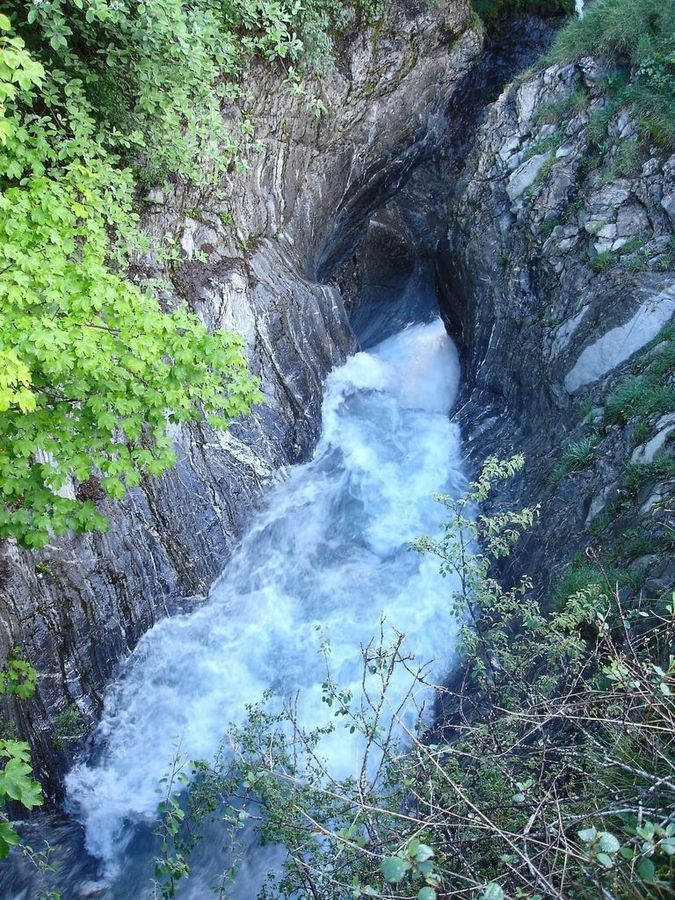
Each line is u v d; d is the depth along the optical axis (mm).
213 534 8477
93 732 7207
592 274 8914
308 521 9234
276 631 8195
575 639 4742
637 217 8781
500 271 10508
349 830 3283
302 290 10516
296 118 10531
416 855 2609
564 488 7531
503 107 11188
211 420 4922
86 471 4594
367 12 10852
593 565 6355
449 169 17312
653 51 9297
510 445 9609
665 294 8039
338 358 11406
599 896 2855
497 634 5250
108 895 6359
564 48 10500
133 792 7059
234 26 8688
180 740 7371
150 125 7547
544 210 9875
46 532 4715
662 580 5586
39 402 4441
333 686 4918
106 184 6480
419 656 7672
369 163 12648
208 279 9109
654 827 2549
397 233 17531
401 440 10750
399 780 4465
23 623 6664
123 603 7531
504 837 2938
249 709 6090
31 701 6707
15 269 4020
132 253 8352
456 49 12539
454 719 6531
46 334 3857
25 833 6648
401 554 8945
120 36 6758
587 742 3912
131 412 4672
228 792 5164
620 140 9273
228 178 9664
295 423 9977
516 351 9953
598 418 7812
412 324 16828
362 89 11367
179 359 4371
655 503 6230
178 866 4738
